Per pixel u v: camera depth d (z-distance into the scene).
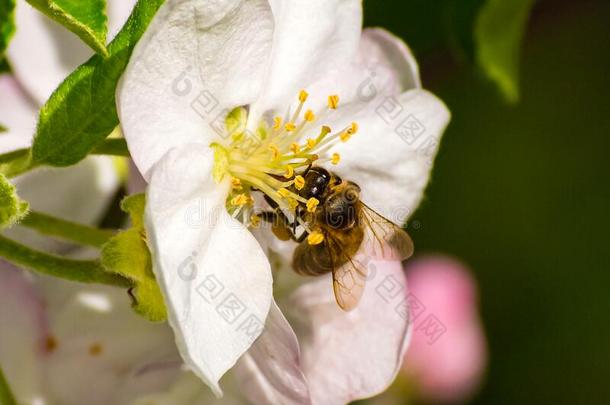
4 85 0.22
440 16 0.26
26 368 0.22
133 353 0.22
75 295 0.22
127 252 0.19
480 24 0.25
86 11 0.18
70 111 0.18
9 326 0.21
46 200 0.22
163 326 0.22
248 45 0.19
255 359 0.20
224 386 0.21
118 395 0.22
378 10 0.26
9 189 0.18
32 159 0.19
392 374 0.21
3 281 0.21
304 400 0.20
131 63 0.18
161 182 0.18
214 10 0.18
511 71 0.25
